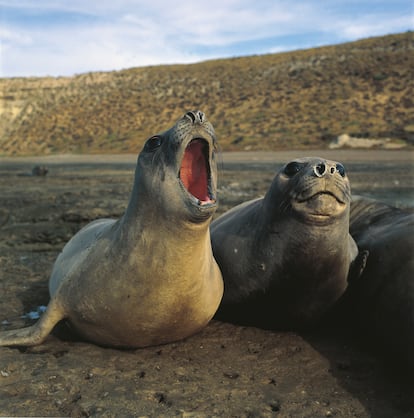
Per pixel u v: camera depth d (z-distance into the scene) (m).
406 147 35.72
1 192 15.77
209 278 3.96
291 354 4.25
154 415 3.17
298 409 3.35
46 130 62.25
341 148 38.06
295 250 4.26
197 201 3.33
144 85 69.88
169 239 3.54
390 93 51.25
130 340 4.05
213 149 3.48
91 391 3.45
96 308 3.90
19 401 3.32
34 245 8.30
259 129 48.38
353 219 5.74
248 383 3.69
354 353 4.31
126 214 3.89
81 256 4.27
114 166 29.16
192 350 4.25
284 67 66.38
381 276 4.41
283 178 4.40
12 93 71.31
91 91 71.12
